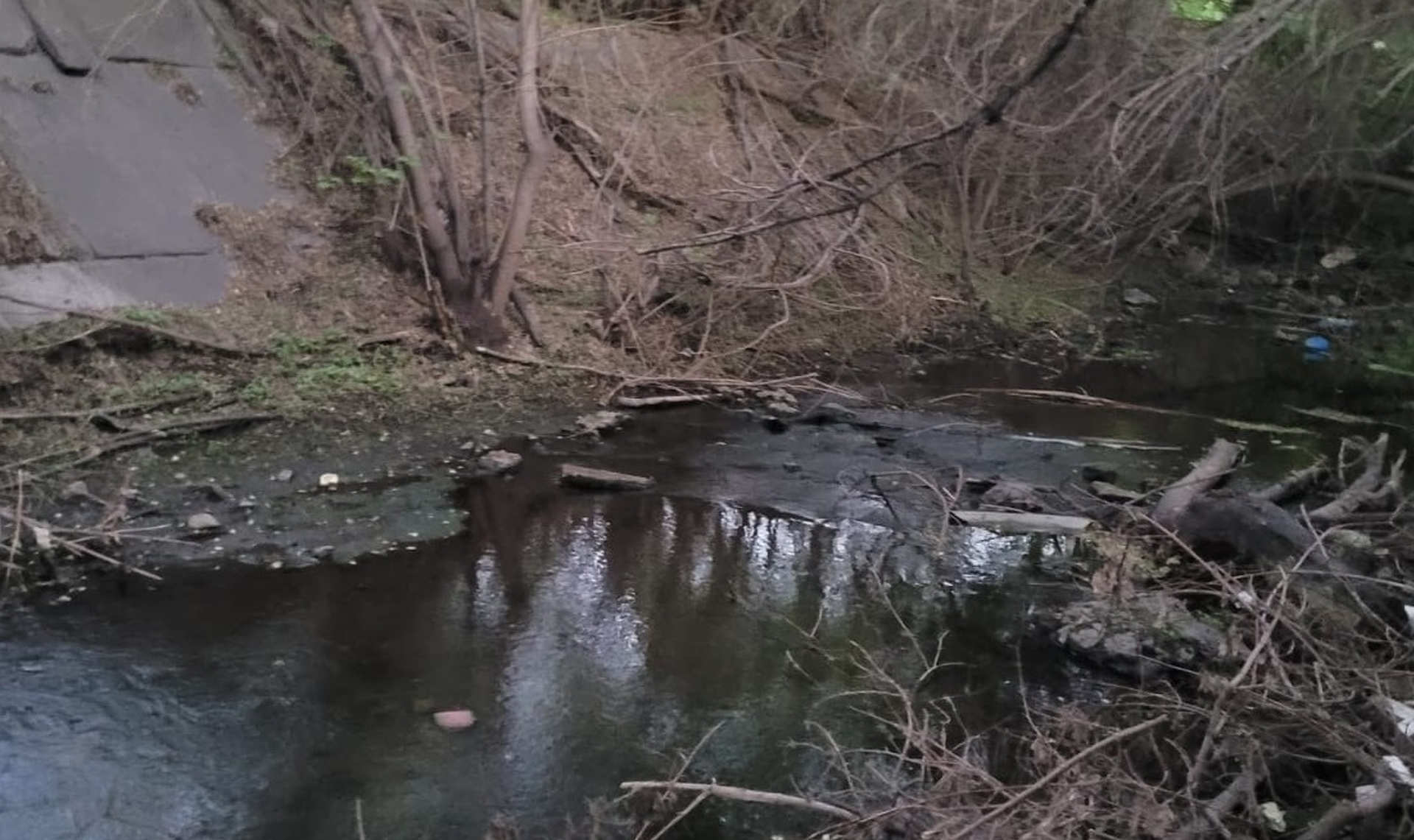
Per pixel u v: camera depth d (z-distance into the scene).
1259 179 10.65
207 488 5.68
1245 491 6.29
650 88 10.50
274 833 3.43
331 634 4.54
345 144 8.65
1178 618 4.68
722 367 8.18
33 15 7.72
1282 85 9.86
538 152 7.72
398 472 6.11
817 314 9.23
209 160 8.03
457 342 7.71
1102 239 10.62
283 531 5.35
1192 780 3.43
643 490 6.14
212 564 5.02
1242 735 3.71
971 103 9.88
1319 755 3.82
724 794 3.38
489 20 10.06
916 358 9.08
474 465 6.28
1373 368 9.70
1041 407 8.05
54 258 6.80
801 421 7.41
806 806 3.42
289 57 8.88
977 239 10.77
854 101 11.27
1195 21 9.93
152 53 8.23
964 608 5.07
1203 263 12.30
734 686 4.36
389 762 3.79
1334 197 12.02
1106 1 9.37
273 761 3.76
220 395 6.64
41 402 6.21
